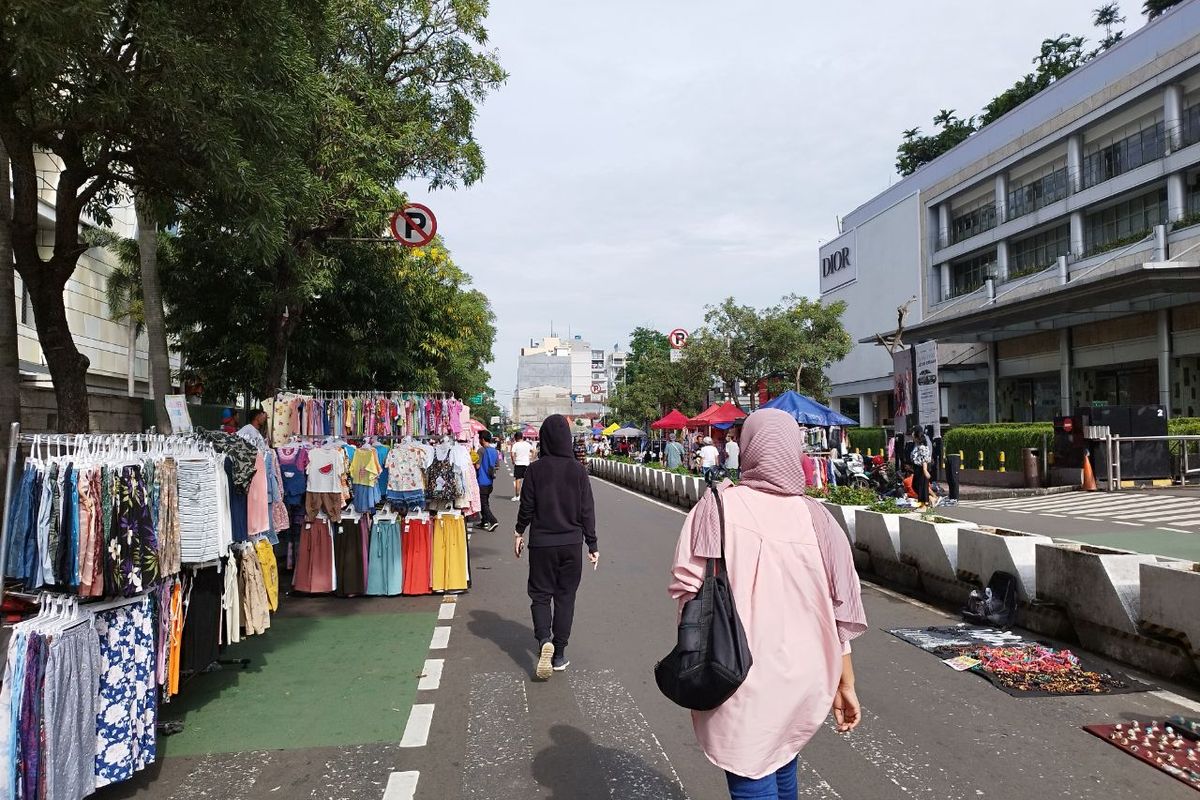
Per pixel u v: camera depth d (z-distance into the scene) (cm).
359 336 1594
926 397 1792
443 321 1939
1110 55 3114
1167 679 540
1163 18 2850
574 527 591
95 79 544
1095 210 3250
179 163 606
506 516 1728
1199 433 1970
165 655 425
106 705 379
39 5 454
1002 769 407
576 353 11975
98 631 375
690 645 255
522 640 681
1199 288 2245
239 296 1310
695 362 3394
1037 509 1548
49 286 668
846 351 3394
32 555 368
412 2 1261
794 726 256
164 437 470
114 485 375
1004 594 696
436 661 618
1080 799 373
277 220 615
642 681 565
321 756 437
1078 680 539
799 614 262
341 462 848
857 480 1959
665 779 405
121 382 2553
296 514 923
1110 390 3083
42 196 1959
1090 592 605
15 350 473
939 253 4284
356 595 859
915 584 854
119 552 372
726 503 274
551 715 498
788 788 282
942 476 2311
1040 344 3416
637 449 5350
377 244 1403
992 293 3775
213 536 458
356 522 851
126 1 535
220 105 579
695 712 270
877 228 4853
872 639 665
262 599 559
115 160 633
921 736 453
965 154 4094
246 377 1421
